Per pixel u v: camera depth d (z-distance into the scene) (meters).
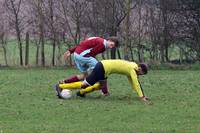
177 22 28.02
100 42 16.16
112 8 27.48
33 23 27.61
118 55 27.59
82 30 27.64
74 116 13.14
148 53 28.03
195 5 27.80
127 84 19.44
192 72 25.00
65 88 15.88
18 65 27.36
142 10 27.78
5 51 27.39
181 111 13.88
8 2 27.38
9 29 27.52
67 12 27.62
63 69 26.33
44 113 13.48
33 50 28.16
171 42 28.03
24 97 16.11
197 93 17.28
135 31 27.81
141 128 11.85
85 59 16.11
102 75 15.81
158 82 20.25
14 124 12.15
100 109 14.05
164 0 27.77
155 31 27.89
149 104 14.88
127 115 13.28
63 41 27.64
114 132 11.45
